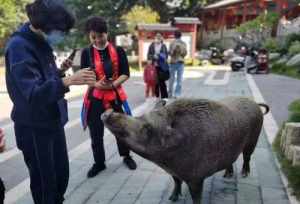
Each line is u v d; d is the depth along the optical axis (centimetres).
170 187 456
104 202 418
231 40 3170
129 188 455
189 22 2389
